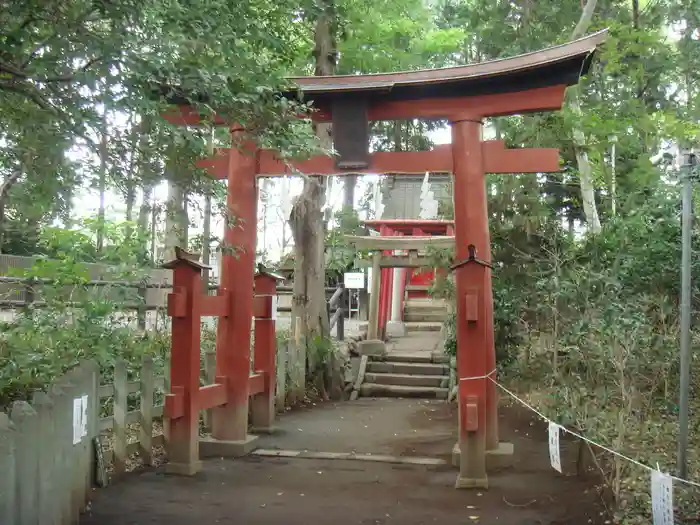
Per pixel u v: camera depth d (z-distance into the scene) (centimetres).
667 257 766
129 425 778
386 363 1311
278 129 480
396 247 1415
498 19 1371
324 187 1245
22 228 602
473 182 711
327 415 1016
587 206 1041
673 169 940
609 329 621
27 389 647
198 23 413
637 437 672
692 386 803
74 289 734
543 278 908
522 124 1177
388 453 754
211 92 434
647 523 482
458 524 504
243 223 655
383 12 1230
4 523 354
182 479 621
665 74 1364
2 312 895
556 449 487
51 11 367
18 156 439
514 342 1009
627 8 1337
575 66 677
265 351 861
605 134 1000
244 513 527
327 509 541
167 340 948
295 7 723
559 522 503
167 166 462
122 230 851
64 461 458
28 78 377
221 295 749
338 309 1427
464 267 641
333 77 706
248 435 789
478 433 614
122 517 505
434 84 698
